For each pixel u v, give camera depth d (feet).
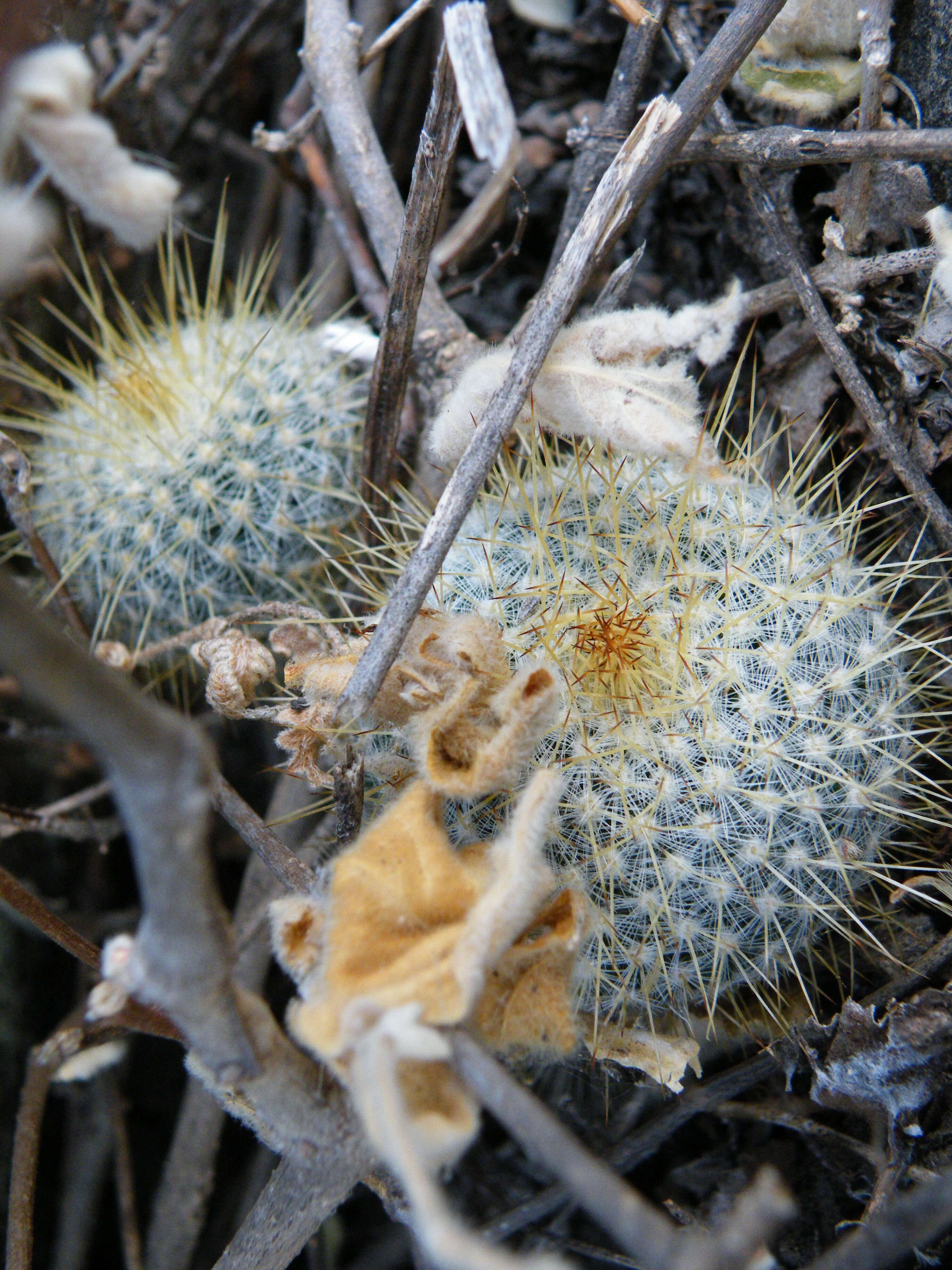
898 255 0.66
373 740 0.61
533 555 0.62
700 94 0.61
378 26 0.86
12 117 0.45
